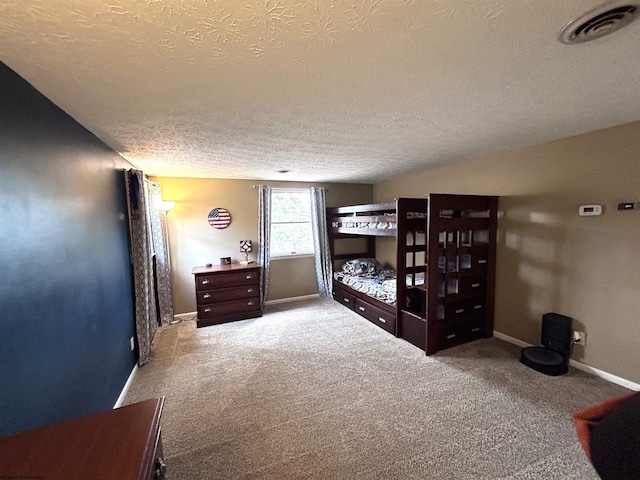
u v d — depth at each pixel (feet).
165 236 13.26
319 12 2.96
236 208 14.99
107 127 6.45
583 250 8.14
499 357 9.26
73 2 2.69
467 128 7.27
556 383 7.72
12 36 3.18
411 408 6.84
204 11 2.89
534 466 5.18
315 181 16.71
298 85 4.70
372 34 3.37
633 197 7.11
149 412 3.14
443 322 9.86
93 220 6.59
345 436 6.00
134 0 2.69
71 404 5.09
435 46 3.66
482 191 10.99
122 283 8.43
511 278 10.16
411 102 5.52
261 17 3.01
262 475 5.10
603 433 2.13
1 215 3.54
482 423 6.29
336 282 16.47
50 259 4.61
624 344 7.46
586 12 3.04
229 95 5.02
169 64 3.93
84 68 3.95
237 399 7.37
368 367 8.87
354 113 6.06
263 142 8.18
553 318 8.59
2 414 3.41
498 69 4.30
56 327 4.69
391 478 4.99
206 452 5.64
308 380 8.20
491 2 2.87
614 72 4.42
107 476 2.28
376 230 12.77
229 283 13.16
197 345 10.75
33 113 4.37
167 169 11.94
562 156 8.45
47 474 2.30
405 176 15.12
